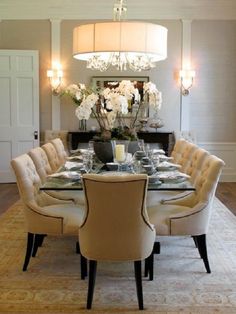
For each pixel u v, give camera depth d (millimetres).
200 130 7328
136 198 2596
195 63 7195
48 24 7145
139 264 2750
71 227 3213
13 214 5137
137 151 4027
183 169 4344
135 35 3873
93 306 2791
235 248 3922
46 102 7289
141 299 2754
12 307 2781
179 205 3752
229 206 5609
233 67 7207
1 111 6992
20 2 6953
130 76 7180
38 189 3510
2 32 7125
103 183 2549
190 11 7082
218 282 3178
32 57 6934
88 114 3725
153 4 7008
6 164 7086
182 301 2867
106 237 2684
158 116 7254
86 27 3969
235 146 7367
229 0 6945
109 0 6961
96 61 4430
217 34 7141
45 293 2984
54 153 4727
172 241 4133
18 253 3783
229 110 7293
